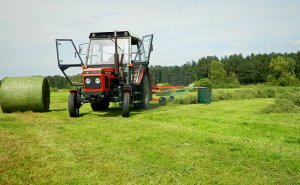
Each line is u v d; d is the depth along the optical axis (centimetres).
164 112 1030
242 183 391
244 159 485
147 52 1106
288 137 641
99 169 437
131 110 1109
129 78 998
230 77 7062
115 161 473
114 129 715
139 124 779
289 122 823
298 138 631
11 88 1047
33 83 1062
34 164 455
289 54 7706
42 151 523
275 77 6512
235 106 1280
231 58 7838
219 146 559
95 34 1052
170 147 551
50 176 409
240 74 7325
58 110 1158
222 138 618
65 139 615
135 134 654
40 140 606
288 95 1133
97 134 661
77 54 1024
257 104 1386
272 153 515
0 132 683
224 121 827
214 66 6925
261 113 1030
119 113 1041
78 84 986
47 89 1119
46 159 481
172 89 1476
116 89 976
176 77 7744
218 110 1116
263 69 7112
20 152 516
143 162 467
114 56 1004
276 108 1047
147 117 916
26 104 1058
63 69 997
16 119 896
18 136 642
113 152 521
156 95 1392
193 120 836
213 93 1712
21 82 1062
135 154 509
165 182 391
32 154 504
